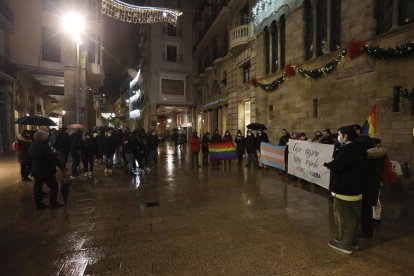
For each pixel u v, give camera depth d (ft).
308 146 26.08
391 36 25.43
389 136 25.49
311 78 36.83
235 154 40.70
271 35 48.42
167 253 12.34
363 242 13.39
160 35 114.93
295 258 11.79
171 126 152.76
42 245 13.29
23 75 69.97
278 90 45.29
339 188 12.31
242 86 60.80
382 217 16.98
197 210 18.72
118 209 19.10
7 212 18.53
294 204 20.06
